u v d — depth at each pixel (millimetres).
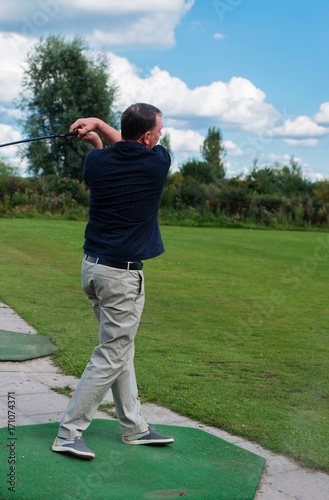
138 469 2006
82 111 24359
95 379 2055
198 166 28031
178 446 2277
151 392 3055
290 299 7070
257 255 12117
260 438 2463
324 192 23125
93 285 2086
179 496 1816
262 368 3758
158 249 2156
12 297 5871
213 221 22672
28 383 3094
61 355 3719
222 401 2979
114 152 2057
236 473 2053
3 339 4012
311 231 21375
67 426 2055
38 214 19969
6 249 10586
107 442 2246
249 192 24203
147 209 2062
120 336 2066
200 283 8125
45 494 1722
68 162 24328
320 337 4887
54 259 9570
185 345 4379
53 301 5836
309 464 2221
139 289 2092
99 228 2070
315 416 2793
